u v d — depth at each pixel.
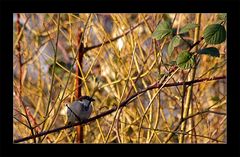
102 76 10.99
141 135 10.01
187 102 9.46
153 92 9.16
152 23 10.41
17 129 9.49
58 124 9.96
